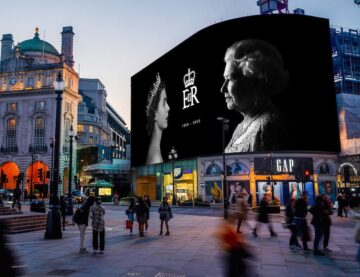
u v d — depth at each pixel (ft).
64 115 268.62
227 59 170.81
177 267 33.55
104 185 218.79
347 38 223.51
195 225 75.82
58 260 37.14
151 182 231.91
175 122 201.05
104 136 458.09
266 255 39.40
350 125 180.96
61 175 258.16
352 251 41.88
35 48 291.38
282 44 163.73
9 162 267.39
